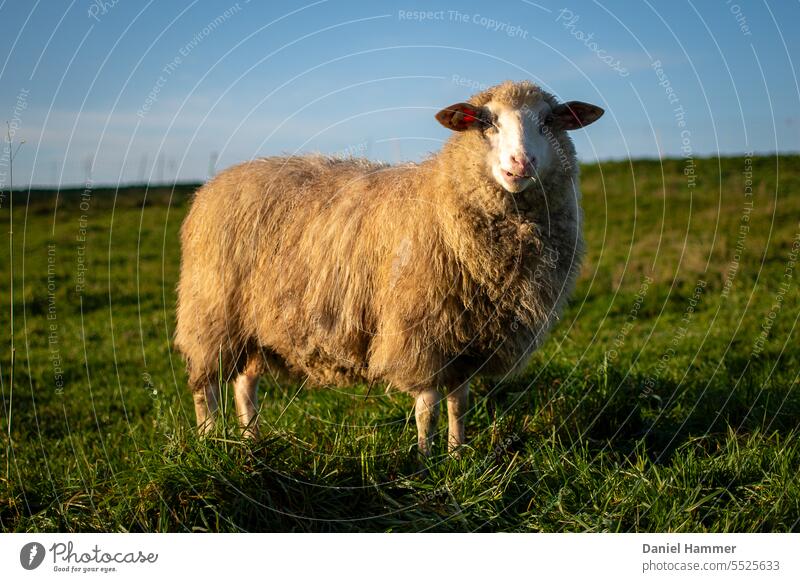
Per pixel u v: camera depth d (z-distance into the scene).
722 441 4.57
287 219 4.78
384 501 3.96
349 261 4.47
